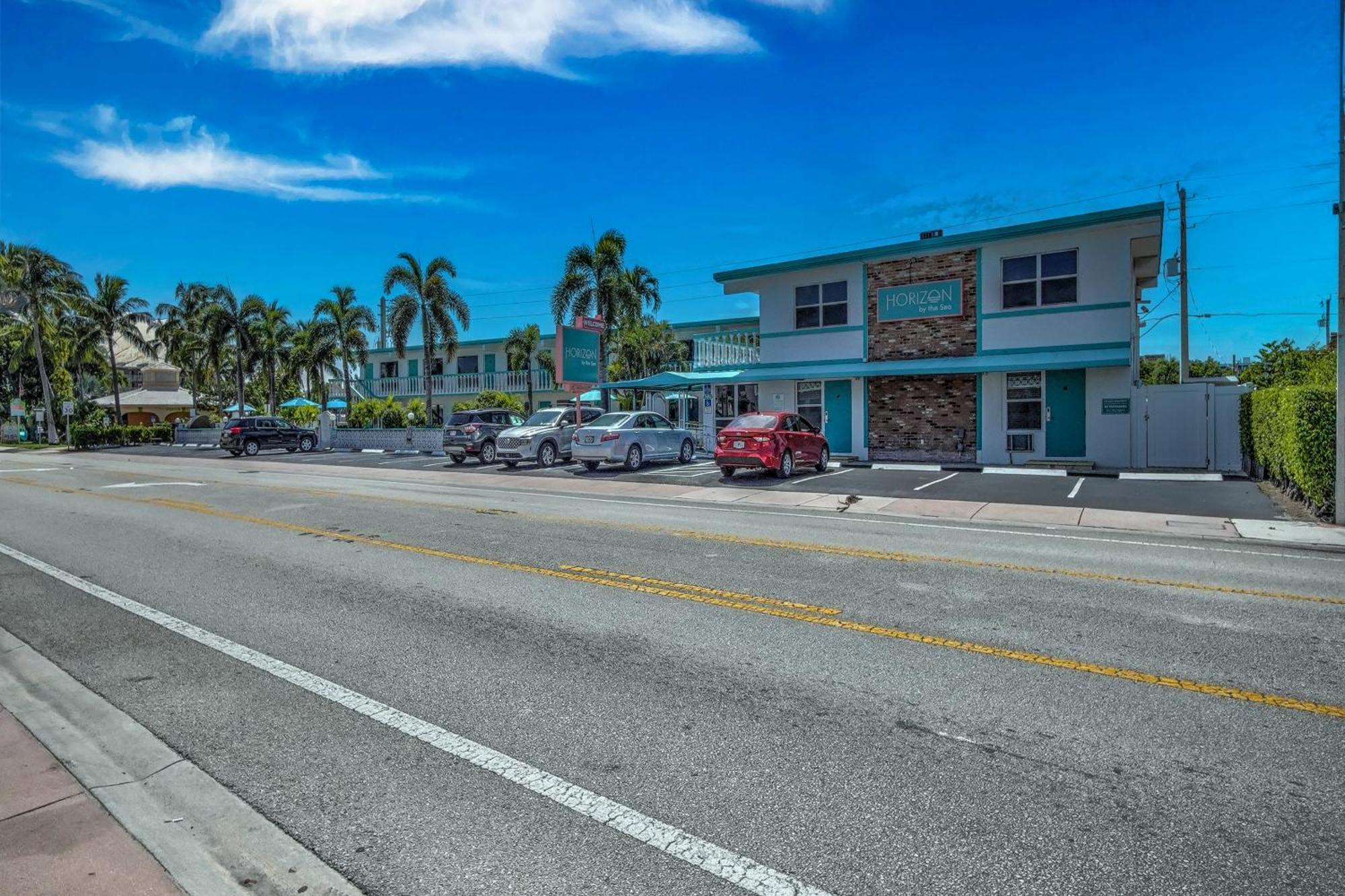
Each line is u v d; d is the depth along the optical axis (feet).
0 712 15.30
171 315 177.27
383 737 13.92
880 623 20.13
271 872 10.00
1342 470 34.50
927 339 70.69
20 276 156.15
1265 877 9.50
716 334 106.52
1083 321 63.41
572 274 92.58
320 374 143.02
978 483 52.34
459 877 9.82
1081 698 15.14
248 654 18.53
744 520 38.34
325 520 39.37
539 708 15.03
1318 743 13.12
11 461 100.94
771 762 12.71
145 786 12.26
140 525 38.99
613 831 10.79
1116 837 10.41
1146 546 30.68
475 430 78.95
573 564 27.81
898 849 10.23
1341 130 34.60
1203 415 60.13
